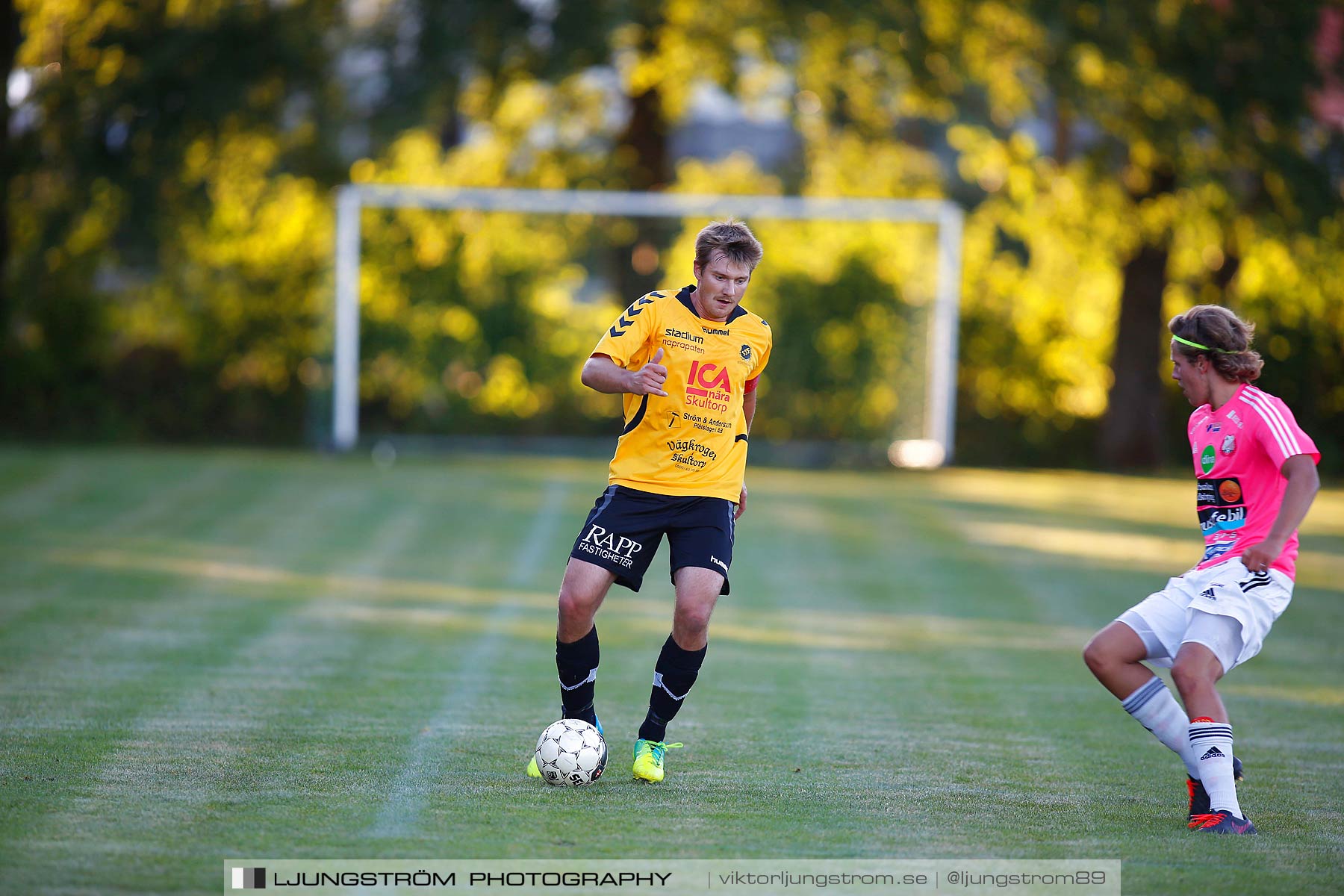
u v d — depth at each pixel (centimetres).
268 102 7050
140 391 7069
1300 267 6850
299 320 7094
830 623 3103
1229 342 1530
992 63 7175
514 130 8400
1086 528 4872
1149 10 6581
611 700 2191
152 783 1553
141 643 2561
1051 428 7362
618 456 1652
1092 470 7269
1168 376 7438
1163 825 1502
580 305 6738
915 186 8194
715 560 1616
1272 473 1520
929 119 7800
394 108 6950
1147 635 1570
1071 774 1752
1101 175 7125
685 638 1612
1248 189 6925
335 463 6256
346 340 6481
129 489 5059
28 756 1669
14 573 3356
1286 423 1487
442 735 1861
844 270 6700
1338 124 6981
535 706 2098
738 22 7338
